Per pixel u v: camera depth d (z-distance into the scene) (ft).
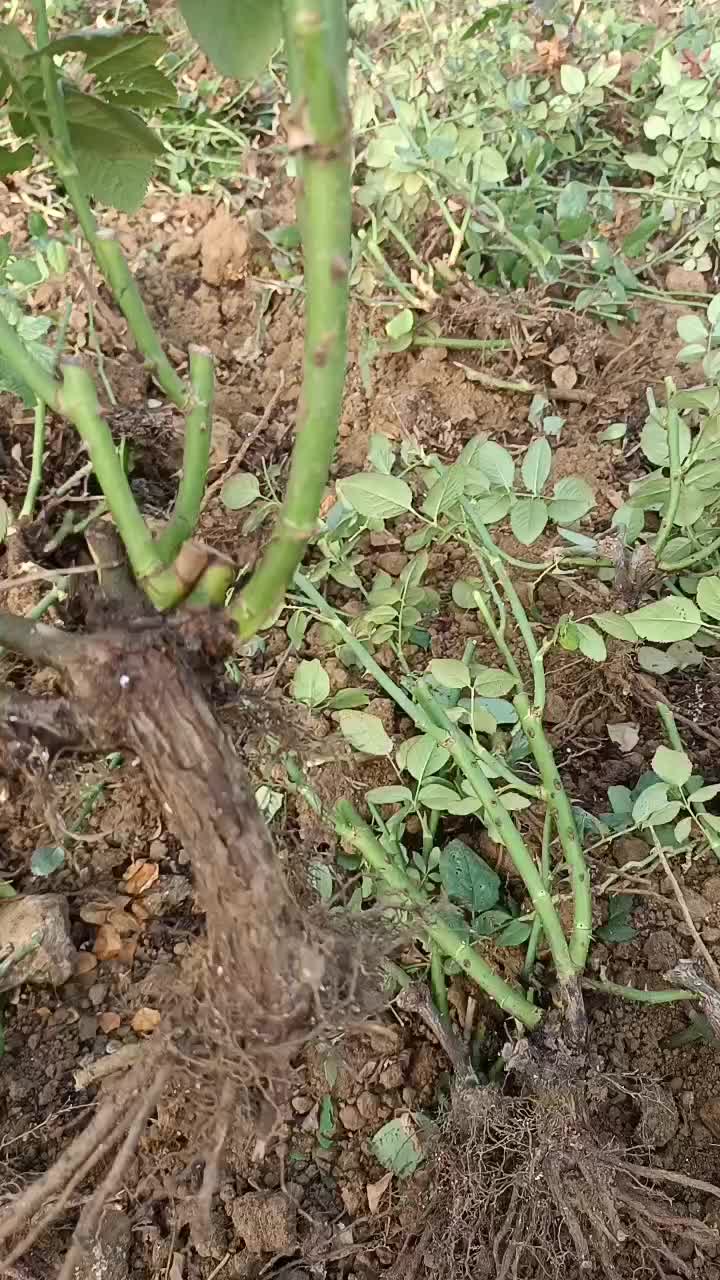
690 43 2.79
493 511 1.74
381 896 1.34
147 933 1.57
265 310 2.41
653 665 1.82
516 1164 1.30
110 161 1.24
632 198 2.67
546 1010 1.40
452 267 2.39
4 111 1.25
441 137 2.17
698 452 1.71
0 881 1.56
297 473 0.82
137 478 2.07
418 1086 1.43
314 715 1.66
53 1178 1.06
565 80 2.52
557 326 2.33
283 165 2.62
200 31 0.89
